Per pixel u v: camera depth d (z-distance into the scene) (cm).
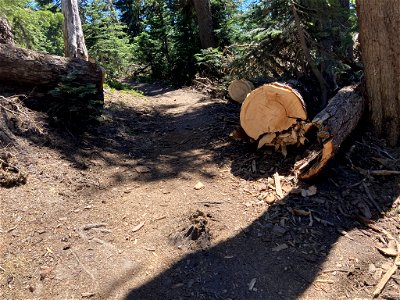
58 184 401
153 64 1628
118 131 592
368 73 493
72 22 834
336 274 294
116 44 1214
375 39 471
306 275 294
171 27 1538
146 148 556
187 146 561
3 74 510
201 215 358
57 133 492
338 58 644
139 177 453
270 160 470
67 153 464
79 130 532
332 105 453
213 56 1095
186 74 1370
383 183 409
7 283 278
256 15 621
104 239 333
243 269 300
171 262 307
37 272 290
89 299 271
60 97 516
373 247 322
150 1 1597
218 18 1338
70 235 332
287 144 473
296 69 650
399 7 452
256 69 720
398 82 467
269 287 284
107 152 509
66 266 298
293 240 330
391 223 352
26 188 381
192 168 476
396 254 312
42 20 1023
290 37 620
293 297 275
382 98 483
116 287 282
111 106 713
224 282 288
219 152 517
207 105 809
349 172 425
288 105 454
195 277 292
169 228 346
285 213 364
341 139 411
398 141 482
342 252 315
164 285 284
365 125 507
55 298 270
